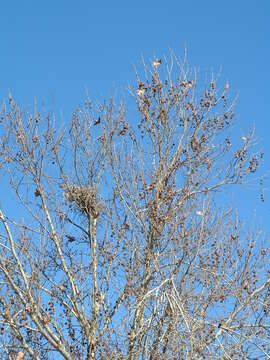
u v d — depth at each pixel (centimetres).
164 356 1077
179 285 1170
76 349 1155
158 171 1293
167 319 1115
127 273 1202
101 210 1286
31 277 1147
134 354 1122
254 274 1209
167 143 1316
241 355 1042
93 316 1172
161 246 1230
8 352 1101
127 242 1245
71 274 1220
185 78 1341
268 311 1157
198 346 1040
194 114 1326
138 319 1158
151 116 1330
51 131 1309
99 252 1255
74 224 1291
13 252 1180
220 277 1185
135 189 1291
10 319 1106
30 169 1262
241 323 1118
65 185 1293
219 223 1266
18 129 1284
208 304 1148
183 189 1283
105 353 1127
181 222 1248
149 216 1256
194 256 1188
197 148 1309
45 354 1142
